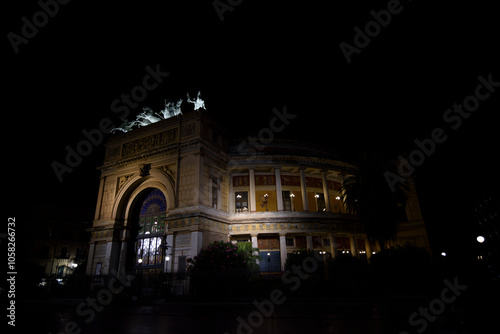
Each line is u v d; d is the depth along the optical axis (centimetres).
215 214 3189
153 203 3562
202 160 3181
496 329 1072
